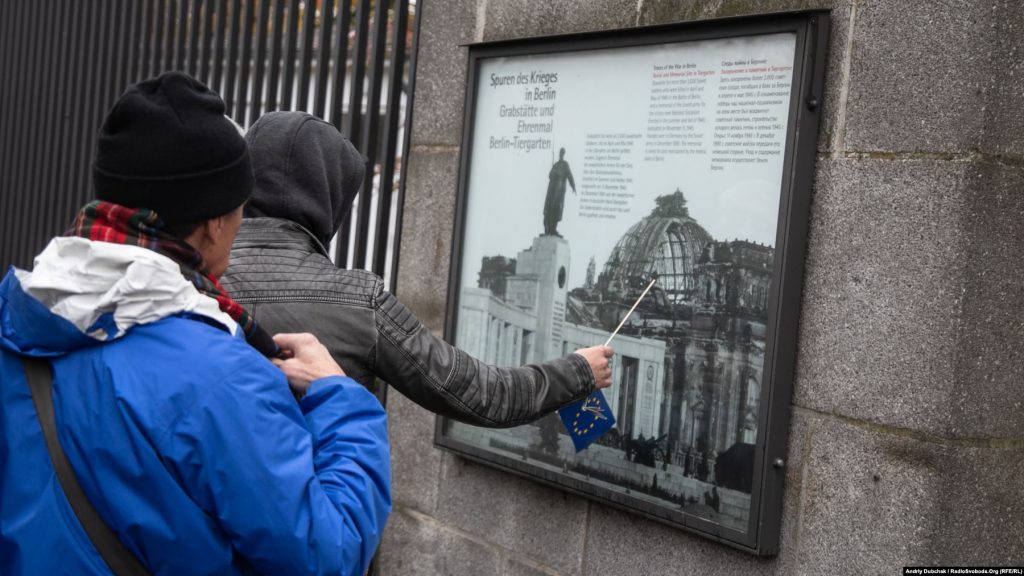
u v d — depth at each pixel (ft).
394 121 12.34
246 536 4.64
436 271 11.37
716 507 8.36
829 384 7.77
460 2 11.23
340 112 13.05
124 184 4.97
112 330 4.76
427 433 11.44
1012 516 7.43
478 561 10.73
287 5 14.64
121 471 4.63
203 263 5.22
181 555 4.64
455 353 7.01
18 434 4.89
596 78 9.50
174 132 4.98
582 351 7.84
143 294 4.73
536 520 10.18
